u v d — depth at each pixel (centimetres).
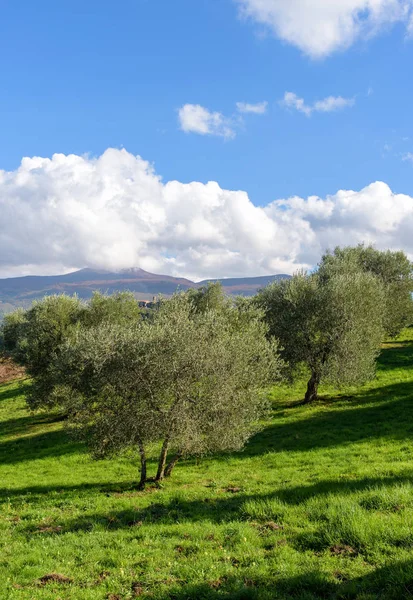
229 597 898
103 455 2127
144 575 1054
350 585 877
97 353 2011
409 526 1097
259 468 2291
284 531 1234
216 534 1277
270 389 2528
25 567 1151
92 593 970
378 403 3559
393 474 1722
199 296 5819
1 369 8588
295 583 922
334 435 2811
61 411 4838
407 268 6203
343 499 1355
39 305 4816
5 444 3850
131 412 2023
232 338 2227
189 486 2022
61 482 2466
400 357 5328
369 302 3897
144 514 1587
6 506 1959
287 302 4034
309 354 3866
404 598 805
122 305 5166
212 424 2081
